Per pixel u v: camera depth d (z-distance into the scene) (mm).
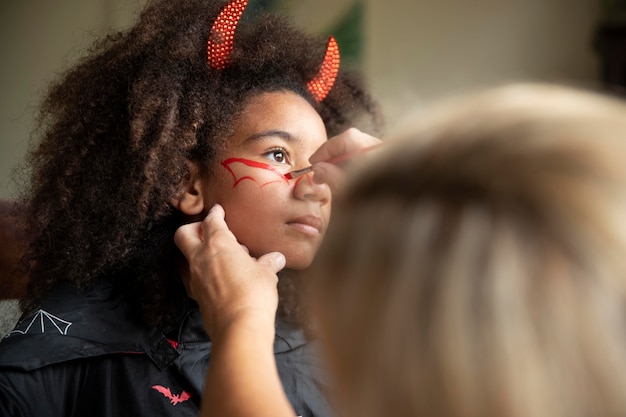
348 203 370
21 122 2535
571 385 303
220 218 801
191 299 919
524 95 366
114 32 1149
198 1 980
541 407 303
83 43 1284
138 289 904
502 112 349
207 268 723
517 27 2527
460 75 2564
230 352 573
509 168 327
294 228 906
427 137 359
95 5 2424
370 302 342
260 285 691
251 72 962
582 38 2482
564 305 305
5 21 2699
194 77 937
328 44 1057
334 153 830
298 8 2568
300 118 938
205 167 927
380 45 2631
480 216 323
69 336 853
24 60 2617
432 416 323
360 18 2639
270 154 917
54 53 2541
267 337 619
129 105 908
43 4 2596
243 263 721
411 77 2602
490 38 2543
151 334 881
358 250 352
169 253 920
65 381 840
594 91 383
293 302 1000
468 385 312
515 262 312
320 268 382
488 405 311
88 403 840
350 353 352
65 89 1005
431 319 321
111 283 912
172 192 917
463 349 312
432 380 321
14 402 795
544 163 322
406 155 358
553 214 312
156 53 930
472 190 329
